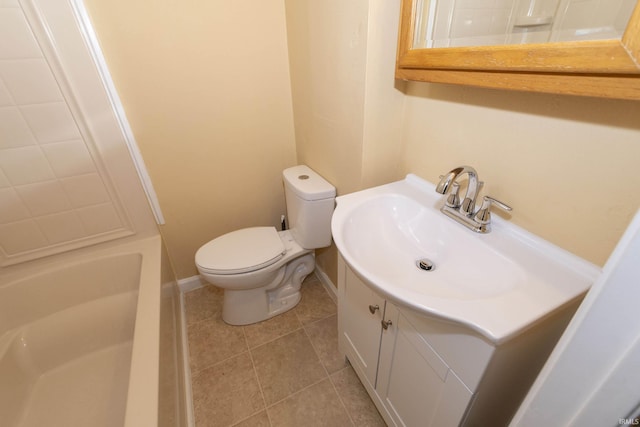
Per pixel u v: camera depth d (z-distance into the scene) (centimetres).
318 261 189
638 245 27
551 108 63
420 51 80
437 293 75
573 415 37
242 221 181
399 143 113
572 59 50
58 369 129
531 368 70
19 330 129
